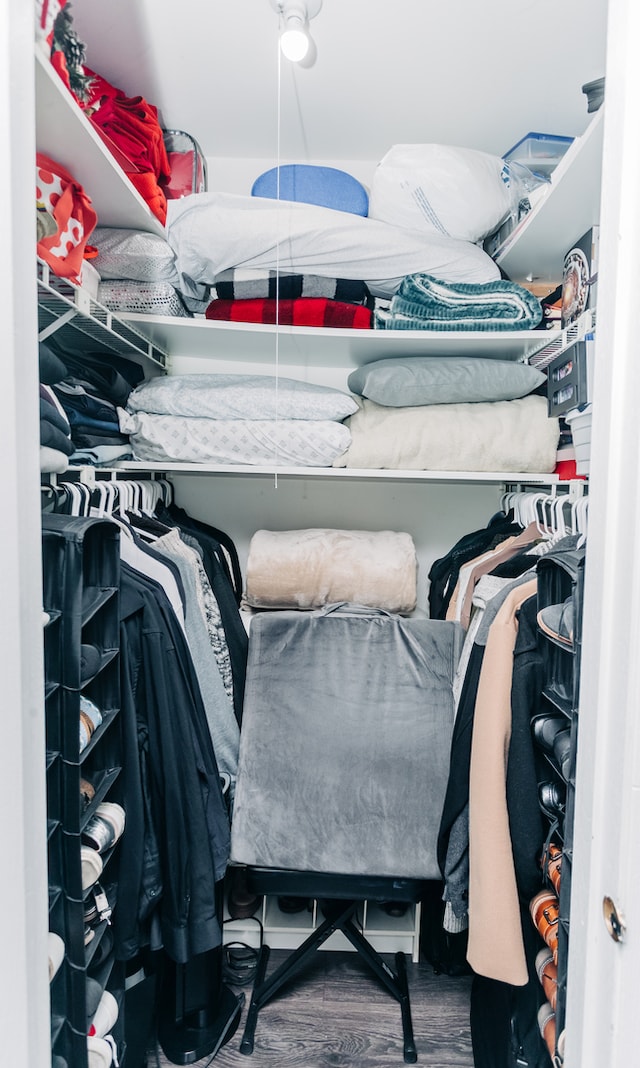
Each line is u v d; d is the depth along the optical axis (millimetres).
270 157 1784
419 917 1572
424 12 1188
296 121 1587
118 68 1373
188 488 1954
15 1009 533
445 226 1488
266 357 1833
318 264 1504
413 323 1538
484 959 948
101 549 934
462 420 1565
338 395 1585
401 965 1544
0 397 506
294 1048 1345
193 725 1148
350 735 1374
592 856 564
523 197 1476
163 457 1567
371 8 1181
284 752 1367
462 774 1162
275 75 1392
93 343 1607
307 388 1596
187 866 1095
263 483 1948
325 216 1456
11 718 523
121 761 976
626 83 508
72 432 1246
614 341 531
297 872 1327
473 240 1543
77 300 1124
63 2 897
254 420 1565
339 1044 1356
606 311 544
